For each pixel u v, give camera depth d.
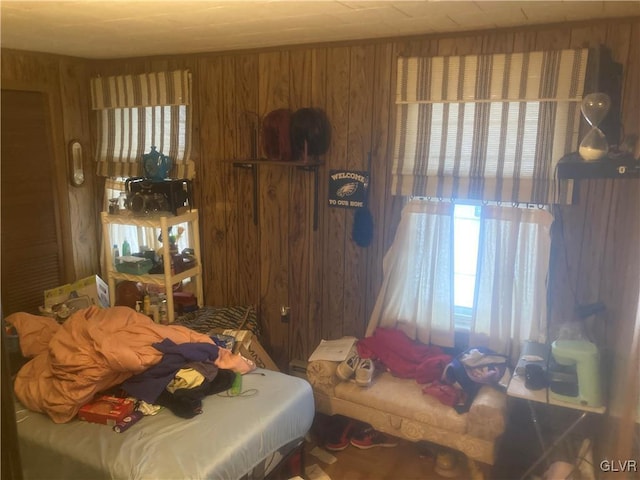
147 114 3.85
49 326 3.07
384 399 2.77
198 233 3.81
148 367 2.62
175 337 2.83
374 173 3.14
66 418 2.44
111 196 4.12
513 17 2.41
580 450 2.37
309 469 2.86
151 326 2.85
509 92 2.67
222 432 2.35
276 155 3.28
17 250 3.68
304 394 2.72
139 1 2.06
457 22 2.53
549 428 2.43
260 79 3.41
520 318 2.82
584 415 2.31
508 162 2.74
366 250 3.26
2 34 2.87
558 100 2.57
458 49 2.80
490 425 2.50
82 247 4.14
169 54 3.68
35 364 2.69
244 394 2.65
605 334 2.65
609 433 2.11
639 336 1.78
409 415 2.70
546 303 2.74
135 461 2.17
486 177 2.79
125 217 3.62
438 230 2.97
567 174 2.06
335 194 3.27
